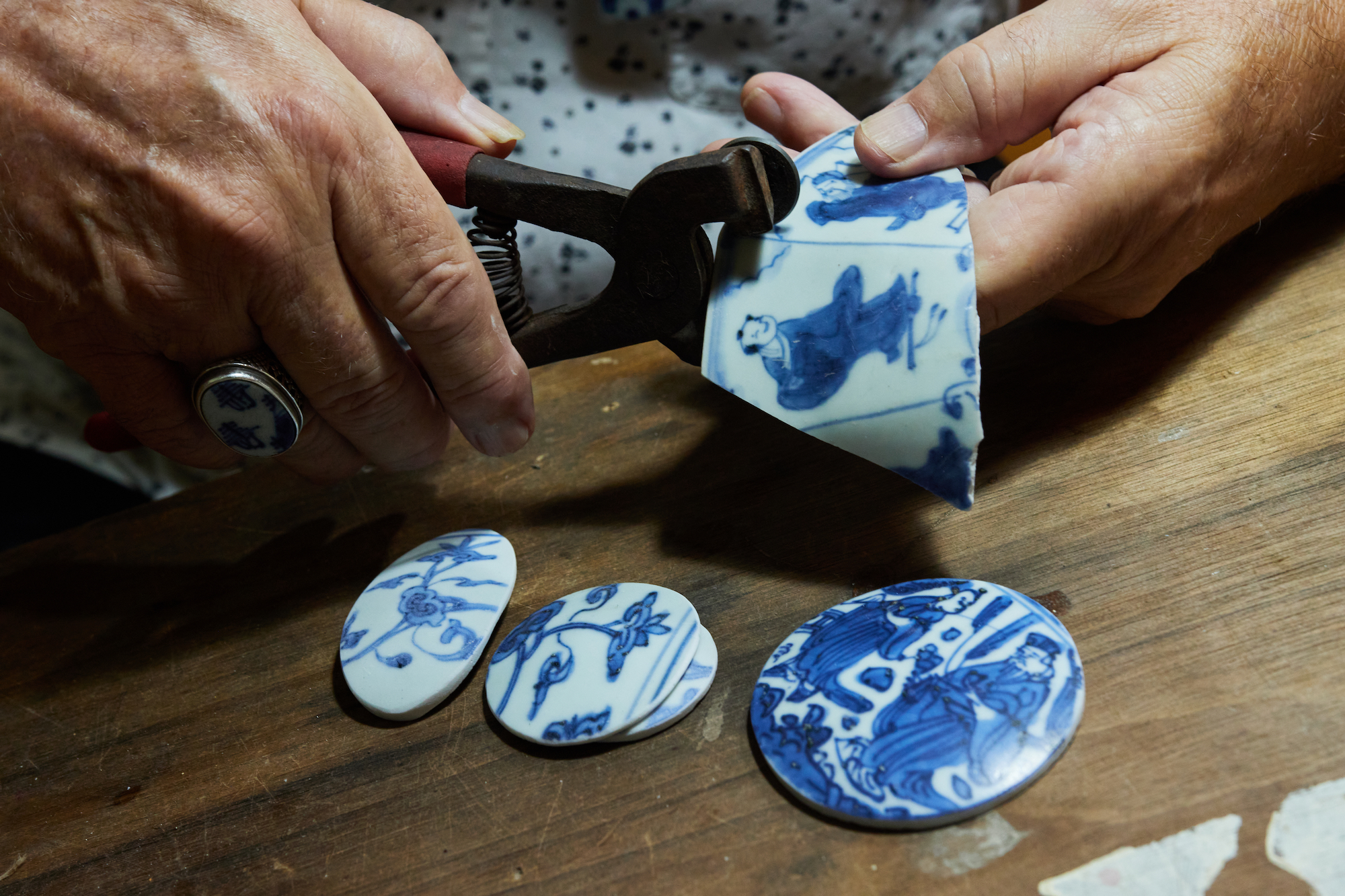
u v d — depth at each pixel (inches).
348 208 21.4
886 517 24.4
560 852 19.0
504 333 24.7
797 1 35.1
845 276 21.8
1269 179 26.5
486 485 29.1
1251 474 22.5
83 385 40.1
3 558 30.7
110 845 21.3
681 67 36.8
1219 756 17.3
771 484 26.4
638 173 39.6
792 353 22.0
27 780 23.4
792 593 23.0
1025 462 24.6
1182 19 24.2
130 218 20.4
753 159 21.2
